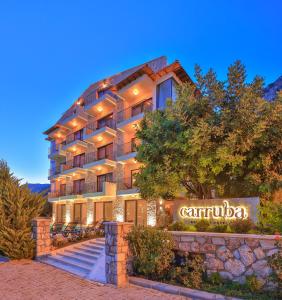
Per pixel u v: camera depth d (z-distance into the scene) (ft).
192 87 40.32
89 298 26.05
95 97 107.24
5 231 46.37
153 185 39.96
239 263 26.23
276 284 23.72
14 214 48.19
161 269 29.66
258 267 25.02
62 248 49.06
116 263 30.32
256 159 34.94
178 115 37.76
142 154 43.16
